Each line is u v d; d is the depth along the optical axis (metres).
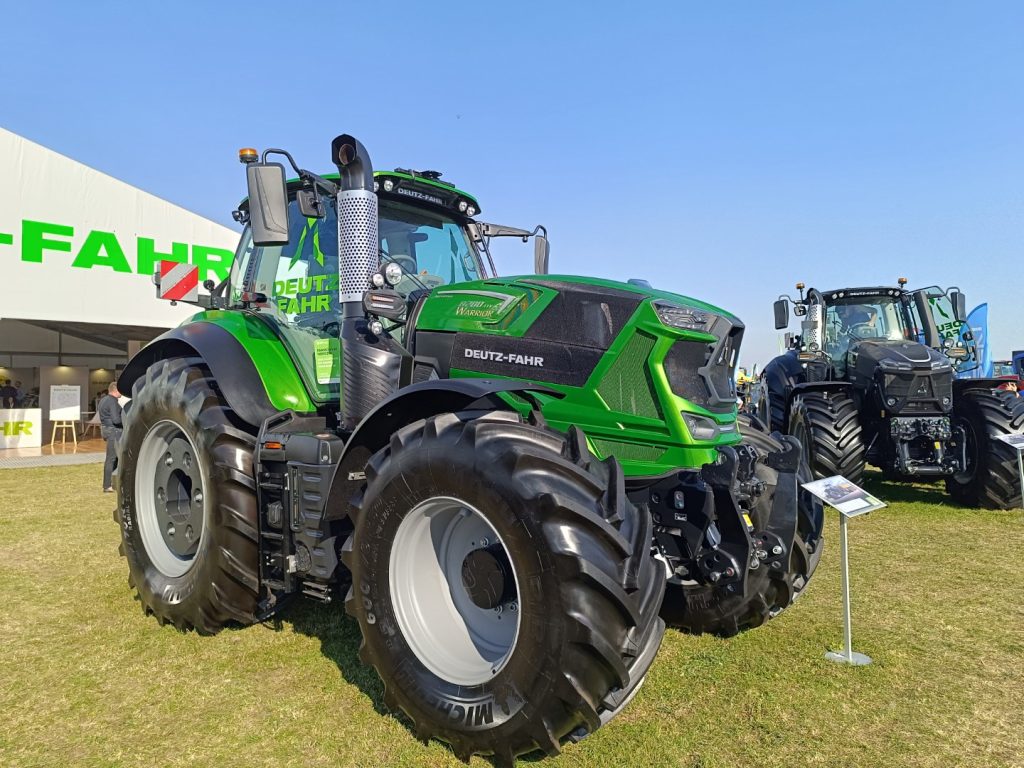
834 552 5.16
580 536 2.10
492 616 2.53
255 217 3.02
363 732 2.56
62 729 2.60
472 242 4.43
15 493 8.48
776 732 2.57
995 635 3.53
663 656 3.25
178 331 3.95
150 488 3.89
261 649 3.34
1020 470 6.48
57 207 13.31
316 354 3.60
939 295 8.23
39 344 19.94
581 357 2.82
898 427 6.83
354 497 2.66
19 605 4.00
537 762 2.35
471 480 2.26
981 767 2.35
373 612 2.52
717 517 2.67
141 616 3.81
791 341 9.03
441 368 3.13
